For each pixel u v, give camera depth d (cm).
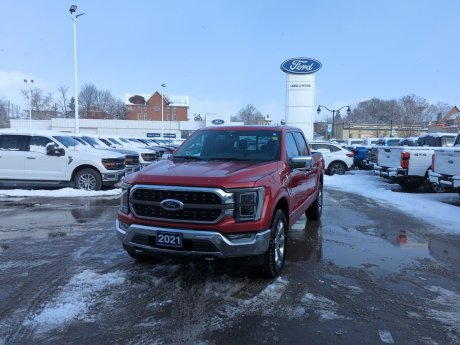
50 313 393
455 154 1038
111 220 822
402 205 1052
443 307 425
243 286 470
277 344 346
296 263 563
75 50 2655
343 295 451
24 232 718
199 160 555
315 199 803
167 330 365
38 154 1205
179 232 429
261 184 446
